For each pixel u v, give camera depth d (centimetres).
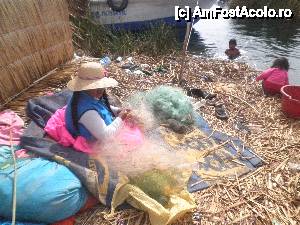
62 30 594
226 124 483
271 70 597
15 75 492
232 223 326
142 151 346
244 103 555
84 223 311
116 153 341
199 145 418
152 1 1009
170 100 450
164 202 325
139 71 667
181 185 337
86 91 346
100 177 324
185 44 607
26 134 383
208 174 379
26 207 294
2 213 299
